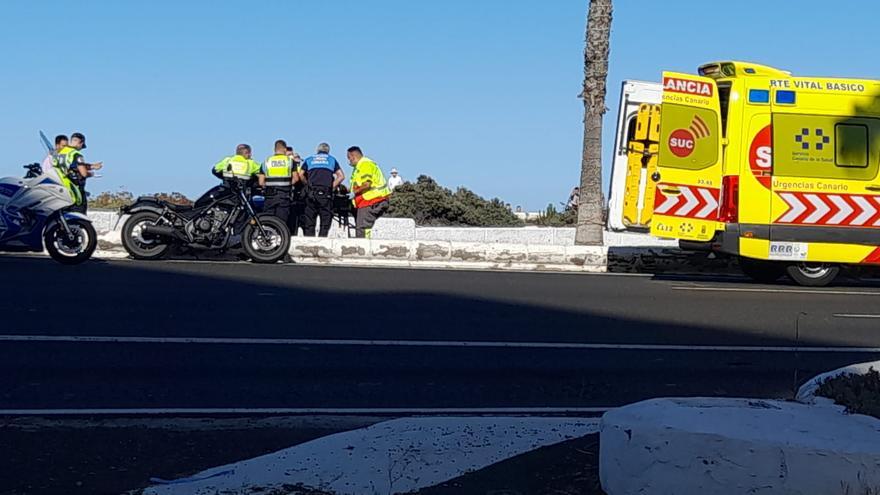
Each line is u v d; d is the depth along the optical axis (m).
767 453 4.72
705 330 10.96
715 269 18.38
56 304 11.00
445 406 7.51
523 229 23.98
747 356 9.62
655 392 8.11
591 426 6.68
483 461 5.93
